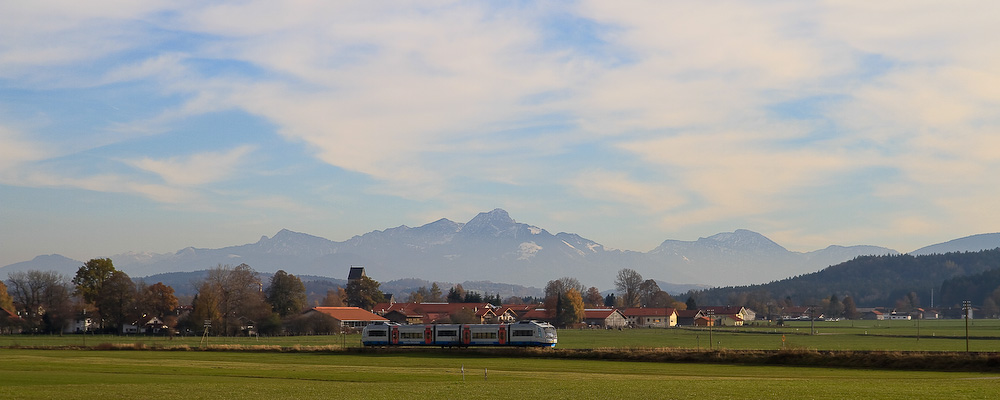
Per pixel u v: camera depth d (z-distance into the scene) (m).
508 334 133.62
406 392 61.66
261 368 88.44
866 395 57.72
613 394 59.78
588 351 111.25
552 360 106.25
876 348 139.00
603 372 85.50
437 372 83.62
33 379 71.75
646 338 187.50
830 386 64.75
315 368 89.12
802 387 64.00
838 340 171.12
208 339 164.00
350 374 80.25
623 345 152.75
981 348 137.38
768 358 99.31
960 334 197.12
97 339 168.25
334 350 123.31
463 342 135.00
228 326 192.50
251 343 152.62
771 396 57.78
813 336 195.25
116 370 83.56
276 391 62.50
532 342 132.75
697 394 59.44
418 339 136.25
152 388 64.06
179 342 154.88
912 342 160.00
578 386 65.81
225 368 88.06
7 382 68.75
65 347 127.31
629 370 88.62
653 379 74.50
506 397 58.12
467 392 61.50
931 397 56.22
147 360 101.69
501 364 98.44
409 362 102.38
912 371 87.81
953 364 89.19
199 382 71.25
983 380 71.81
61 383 68.94
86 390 62.03
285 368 88.75
